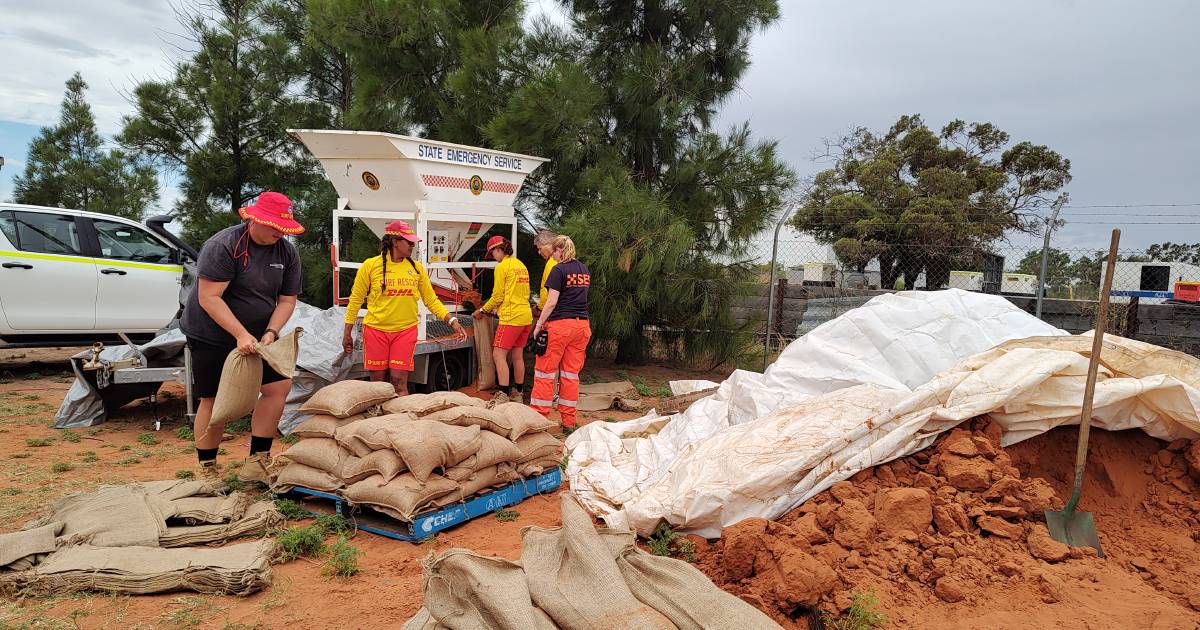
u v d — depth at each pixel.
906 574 3.76
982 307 5.57
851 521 3.93
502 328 7.83
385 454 4.54
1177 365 4.60
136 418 7.49
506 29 10.83
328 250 12.58
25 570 3.62
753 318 11.72
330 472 4.77
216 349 5.11
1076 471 4.10
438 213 7.76
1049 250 11.77
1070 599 3.54
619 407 8.92
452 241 8.59
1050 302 12.81
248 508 4.59
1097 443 4.74
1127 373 4.66
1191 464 4.48
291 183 14.16
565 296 7.24
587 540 3.24
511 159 8.72
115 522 4.12
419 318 7.89
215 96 13.28
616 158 10.74
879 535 3.97
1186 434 4.64
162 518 4.23
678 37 11.58
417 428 4.60
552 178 11.23
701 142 11.31
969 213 21.31
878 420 4.47
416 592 3.76
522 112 9.91
